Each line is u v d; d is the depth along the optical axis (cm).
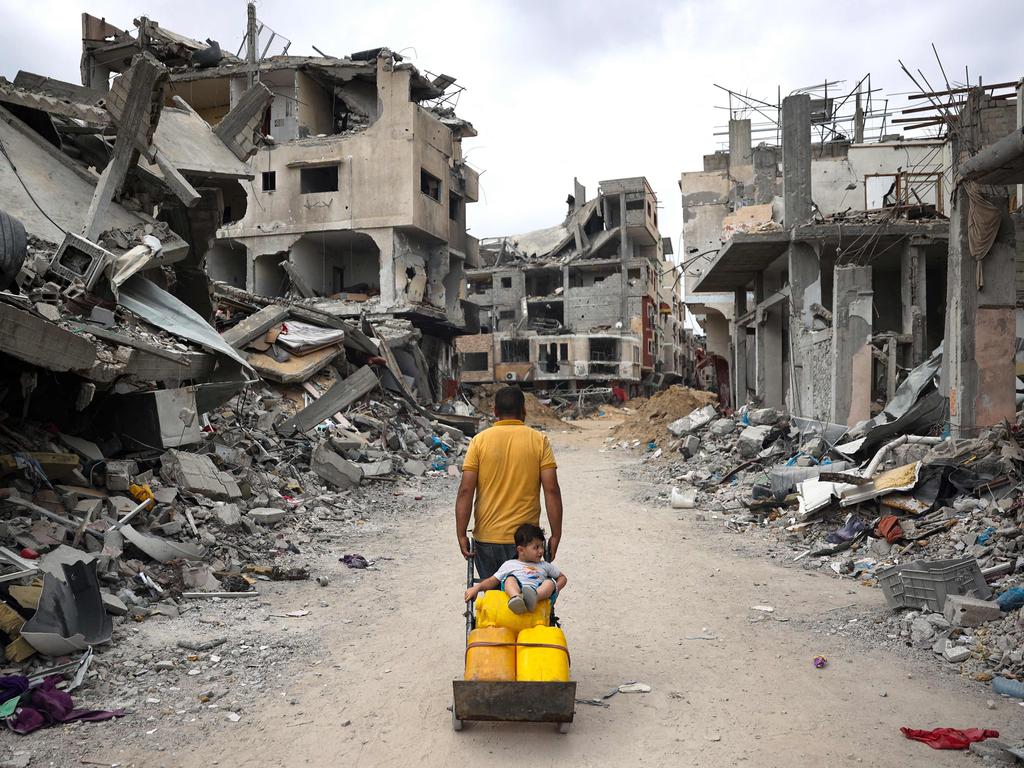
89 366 767
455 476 1683
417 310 3234
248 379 1234
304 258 3403
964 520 813
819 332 1548
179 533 789
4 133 1055
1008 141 927
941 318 2077
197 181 1384
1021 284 1416
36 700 440
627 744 406
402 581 782
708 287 2534
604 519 1152
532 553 439
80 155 1191
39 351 695
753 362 2731
